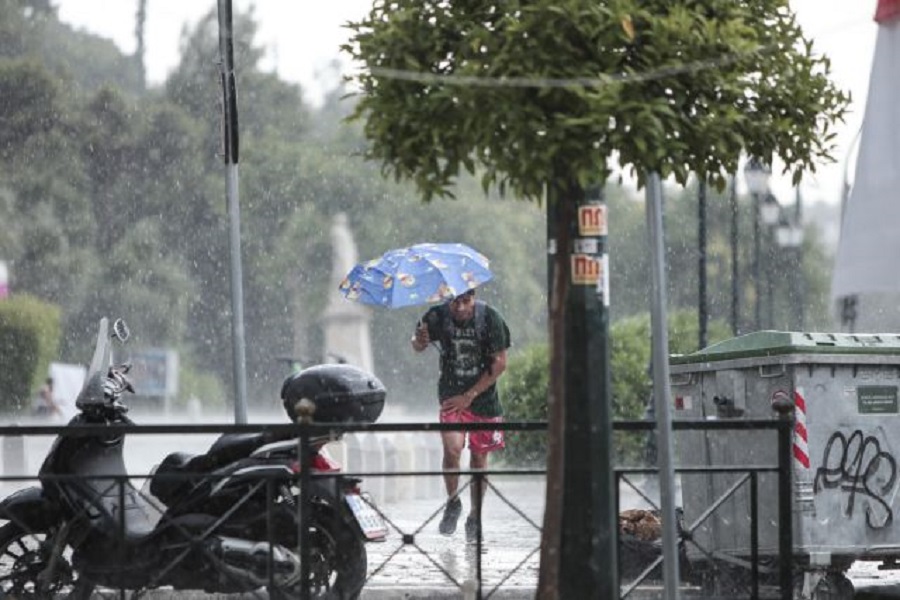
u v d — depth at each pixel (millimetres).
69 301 119875
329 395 23281
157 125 124938
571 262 18922
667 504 18469
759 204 69188
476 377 30578
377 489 46406
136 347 120500
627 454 57188
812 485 24391
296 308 126125
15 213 120250
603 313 19016
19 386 99125
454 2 17969
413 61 17781
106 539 22562
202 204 125312
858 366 24641
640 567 24906
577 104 17188
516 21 17094
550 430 18375
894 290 19000
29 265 119562
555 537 18297
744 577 25188
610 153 17469
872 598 26375
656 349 18422
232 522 22562
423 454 50625
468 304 30625
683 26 17250
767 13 18672
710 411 25797
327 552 22812
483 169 18578
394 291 30469
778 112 18453
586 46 17234
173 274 122875
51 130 121875
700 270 49906
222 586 22422
